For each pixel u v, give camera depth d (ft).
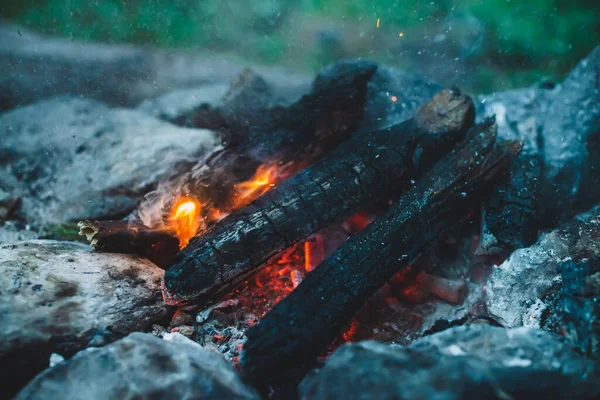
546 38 5.68
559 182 3.26
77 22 6.26
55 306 2.56
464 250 3.05
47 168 3.61
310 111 3.25
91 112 4.03
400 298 2.97
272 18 6.32
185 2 6.45
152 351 2.34
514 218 2.92
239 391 2.27
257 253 2.76
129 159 3.55
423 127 3.13
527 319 2.69
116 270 2.78
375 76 3.75
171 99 4.37
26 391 2.23
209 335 2.75
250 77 3.76
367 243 2.72
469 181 2.93
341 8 6.38
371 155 3.00
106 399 2.20
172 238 2.93
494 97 3.81
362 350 2.27
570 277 2.59
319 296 2.56
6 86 4.83
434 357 2.22
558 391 2.21
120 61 5.58
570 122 3.38
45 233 3.39
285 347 2.42
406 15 6.17
